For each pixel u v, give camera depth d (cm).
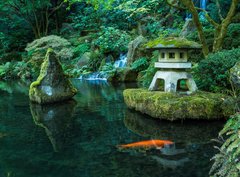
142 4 1360
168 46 504
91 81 1238
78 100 755
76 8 2042
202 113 475
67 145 387
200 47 508
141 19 1606
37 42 1658
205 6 1395
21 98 833
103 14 1783
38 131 462
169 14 1484
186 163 315
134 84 1088
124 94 623
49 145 388
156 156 339
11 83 1334
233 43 801
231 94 485
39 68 1609
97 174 295
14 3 1820
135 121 508
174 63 519
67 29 1953
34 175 295
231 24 863
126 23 1697
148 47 539
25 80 1493
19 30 2025
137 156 341
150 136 418
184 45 498
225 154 218
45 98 711
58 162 327
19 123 520
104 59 1402
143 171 299
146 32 1505
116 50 1403
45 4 1872
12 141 409
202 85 567
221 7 1134
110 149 367
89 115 573
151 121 502
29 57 1747
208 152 346
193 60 843
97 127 479
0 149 375
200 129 442
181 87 601
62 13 2109
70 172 300
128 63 1255
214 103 476
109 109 624
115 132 446
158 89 589
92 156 345
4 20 1939
